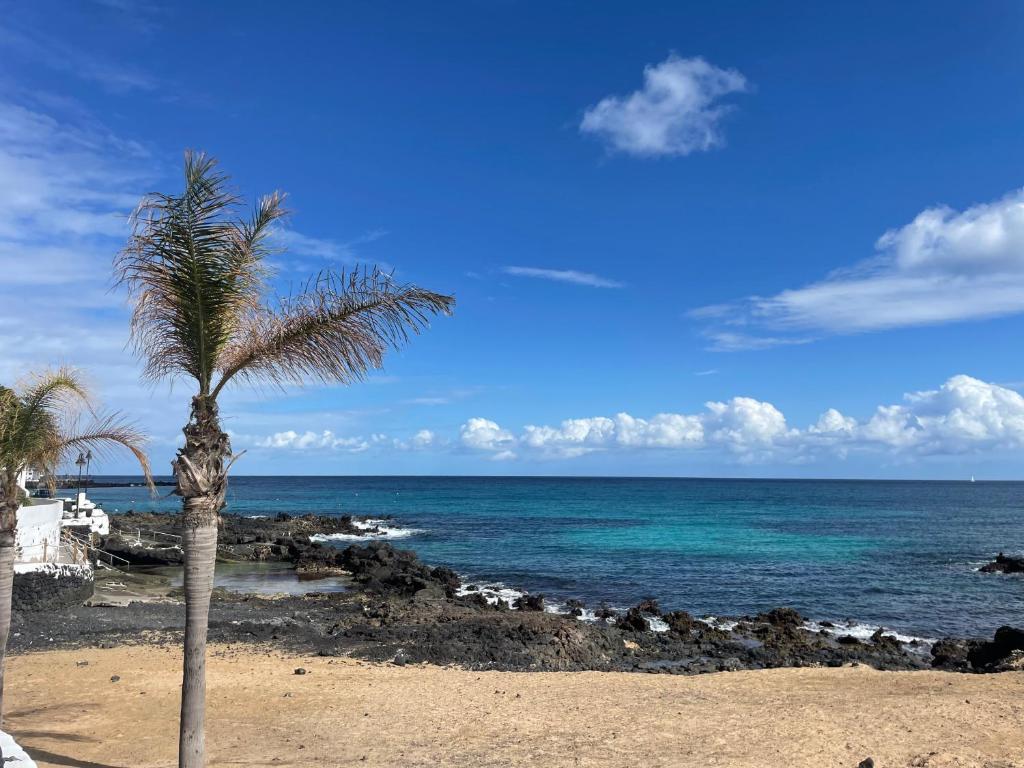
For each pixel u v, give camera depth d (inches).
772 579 1514.5
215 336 302.8
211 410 301.9
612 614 1122.7
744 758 366.9
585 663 777.6
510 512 3816.4
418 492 6560.0
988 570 1633.9
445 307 312.0
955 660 821.9
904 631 1041.5
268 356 317.7
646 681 618.5
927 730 410.6
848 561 1803.6
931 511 4072.3
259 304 306.2
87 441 402.9
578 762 370.6
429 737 431.5
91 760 384.5
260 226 300.7
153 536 1957.4
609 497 5713.6
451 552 1998.0
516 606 1186.6
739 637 971.3
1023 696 501.7
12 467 376.2
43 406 381.4
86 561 1081.4
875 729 416.8
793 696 527.5
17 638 768.3
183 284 289.9
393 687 581.3
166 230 283.1
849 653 857.5
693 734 419.8
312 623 933.8
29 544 1009.5
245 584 1411.2
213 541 299.7
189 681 291.7
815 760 360.5
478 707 507.8
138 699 532.4
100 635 793.6
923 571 1638.8
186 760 289.6
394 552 1750.7
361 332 315.3
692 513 3777.1
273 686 581.6
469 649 772.6
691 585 1439.5
